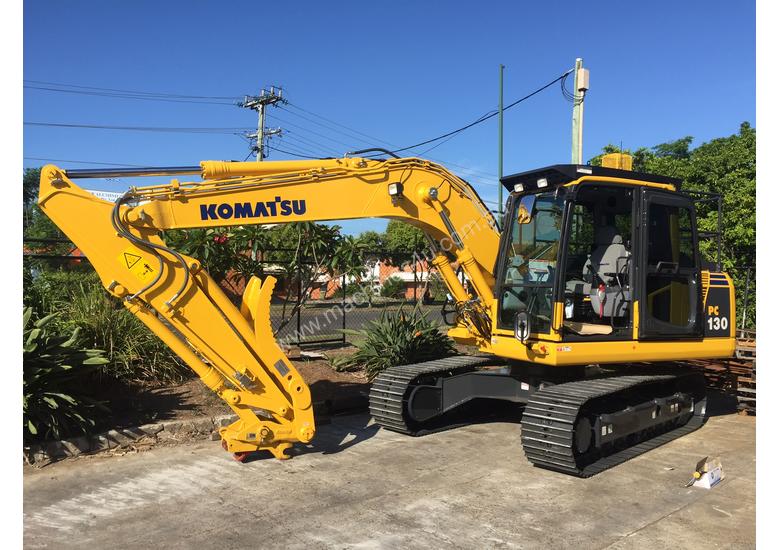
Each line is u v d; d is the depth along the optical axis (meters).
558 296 5.59
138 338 7.42
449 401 6.98
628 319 6.11
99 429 5.98
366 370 9.05
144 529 4.10
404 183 6.02
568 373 6.40
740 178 14.35
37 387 5.59
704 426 7.31
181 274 5.04
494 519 4.36
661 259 6.36
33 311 7.14
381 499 4.71
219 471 5.30
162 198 5.05
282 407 5.40
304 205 5.57
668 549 3.91
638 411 6.18
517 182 6.24
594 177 5.88
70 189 4.81
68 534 4.01
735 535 4.12
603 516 4.44
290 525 4.20
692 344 6.54
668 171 15.83
